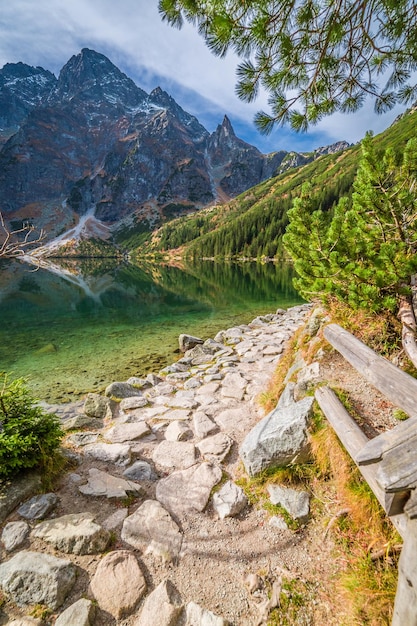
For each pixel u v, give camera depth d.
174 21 2.79
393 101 3.57
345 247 5.16
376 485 2.41
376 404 3.79
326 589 2.64
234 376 7.85
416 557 1.72
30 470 3.96
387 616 2.25
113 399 7.05
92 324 17.42
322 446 3.66
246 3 2.55
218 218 159.38
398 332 5.00
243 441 4.64
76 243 170.25
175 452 4.81
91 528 3.14
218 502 3.71
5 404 4.03
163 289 34.34
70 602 2.56
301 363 5.65
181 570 2.91
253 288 33.16
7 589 2.58
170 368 9.23
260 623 2.45
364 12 2.81
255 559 3.00
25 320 18.59
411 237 5.20
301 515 3.35
